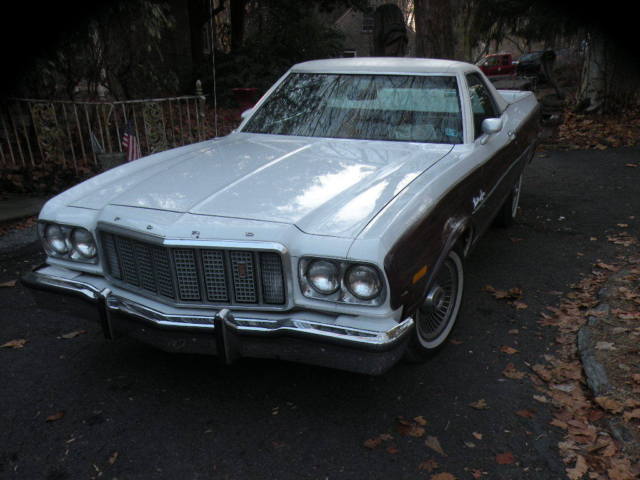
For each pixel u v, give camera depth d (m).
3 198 6.59
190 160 3.60
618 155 9.40
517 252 5.18
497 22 31.78
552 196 7.04
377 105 4.05
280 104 4.37
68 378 3.25
